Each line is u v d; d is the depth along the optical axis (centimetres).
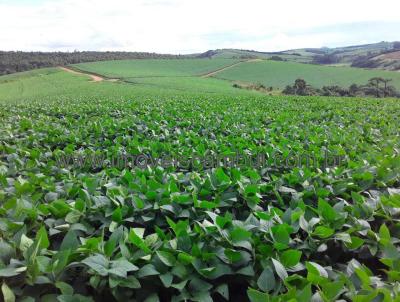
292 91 7369
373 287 318
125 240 359
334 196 526
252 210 476
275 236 373
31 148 918
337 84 9131
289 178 548
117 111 1772
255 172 556
